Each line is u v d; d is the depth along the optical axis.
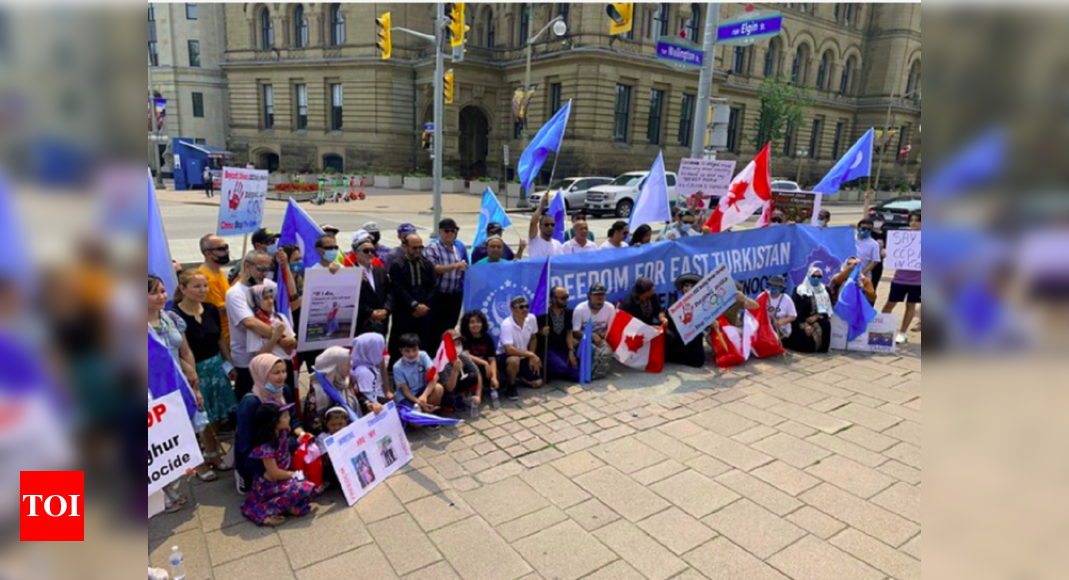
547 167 31.92
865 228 8.69
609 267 7.06
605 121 31.42
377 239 7.18
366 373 4.76
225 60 40.66
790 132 42.16
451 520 3.88
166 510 3.94
